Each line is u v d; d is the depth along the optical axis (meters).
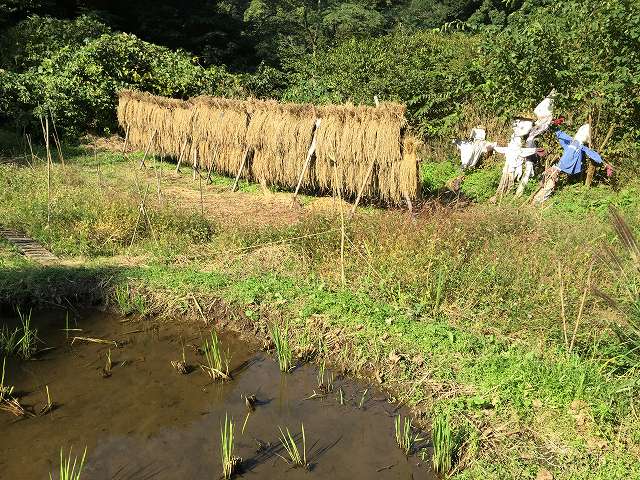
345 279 6.62
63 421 4.70
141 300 6.50
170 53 19.59
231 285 6.66
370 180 9.33
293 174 10.38
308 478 4.07
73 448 4.38
